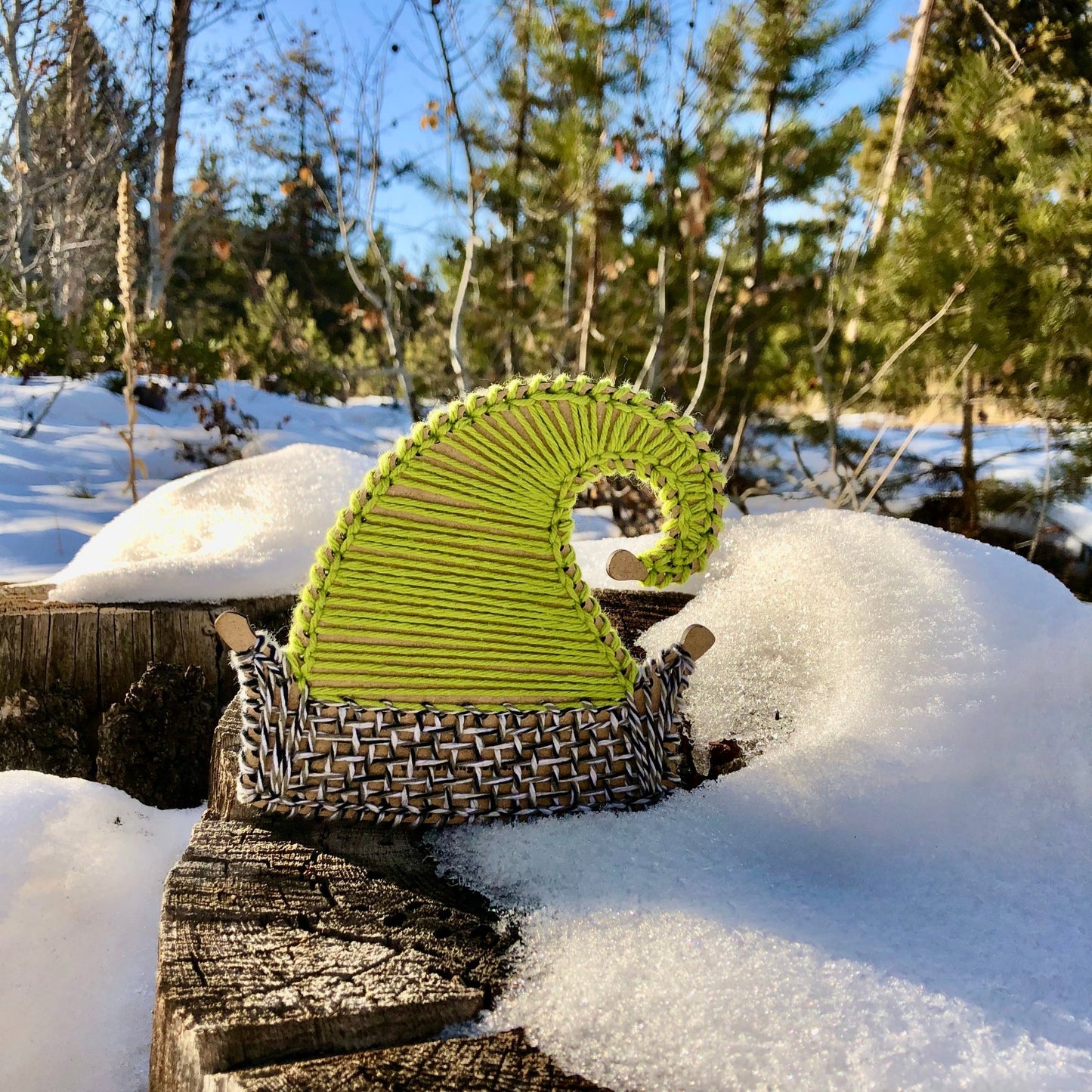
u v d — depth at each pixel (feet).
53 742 1.72
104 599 1.81
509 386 0.97
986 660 1.04
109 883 1.19
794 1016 0.69
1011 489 3.73
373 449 5.50
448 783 0.98
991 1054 0.66
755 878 0.88
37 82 8.15
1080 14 4.97
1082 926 0.82
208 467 4.82
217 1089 0.68
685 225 3.41
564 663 1.02
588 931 0.81
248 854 0.95
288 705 0.97
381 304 4.20
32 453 4.62
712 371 4.56
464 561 0.99
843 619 1.17
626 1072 0.67
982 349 3.30
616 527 3.58
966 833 0.92
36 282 7.72
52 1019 1.03
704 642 1.05
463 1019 0.73
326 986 0.75
